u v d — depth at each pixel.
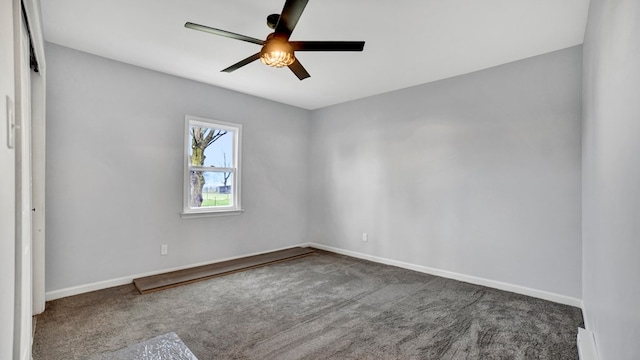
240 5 2.27
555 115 2.97
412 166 4.05
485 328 2.45
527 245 3.13
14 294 1.14
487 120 3.41
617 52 1.32
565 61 2.92
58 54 2.90
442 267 3.76
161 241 3.60
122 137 3.29
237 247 4.35
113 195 3.24
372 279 3.63
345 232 4.82
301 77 2.63
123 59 3.23
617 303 1.33
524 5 2.22
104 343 2.17
